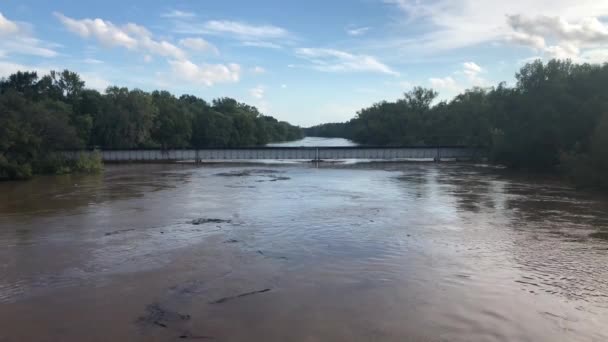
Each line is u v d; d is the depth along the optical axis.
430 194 42.88
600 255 20.70
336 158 100.88
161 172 72.25
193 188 49.12
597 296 15.52
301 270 18.41
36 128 67.31
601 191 44.59
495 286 16.45
